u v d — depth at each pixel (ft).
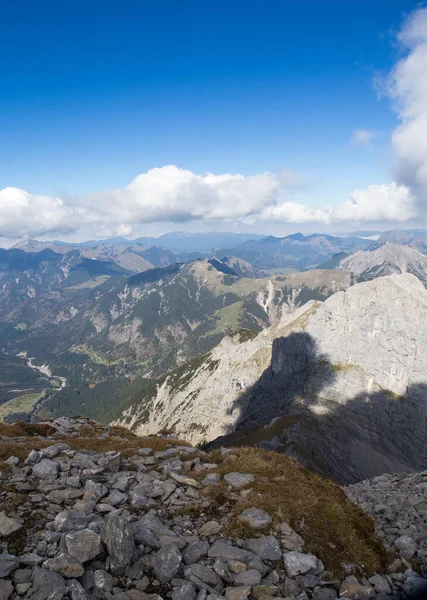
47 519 44.55
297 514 50.67
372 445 550.36
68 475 58.85
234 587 36.96
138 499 51.78
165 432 111.65
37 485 54.13
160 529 44.86
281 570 41.06
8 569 33.96
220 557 41.04
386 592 41.19
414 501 69.41
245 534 46.01
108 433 110.63
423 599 40.11
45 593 31.30
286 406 650.43
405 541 52.80
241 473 62.34
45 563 34.88
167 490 55.83
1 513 42.98
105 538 38.60
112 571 36.65
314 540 46.60
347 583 40.50
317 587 39.52
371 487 87.51
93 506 48.62
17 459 62.54
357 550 46.96
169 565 37.88
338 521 51.65
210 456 72.43
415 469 540.93
